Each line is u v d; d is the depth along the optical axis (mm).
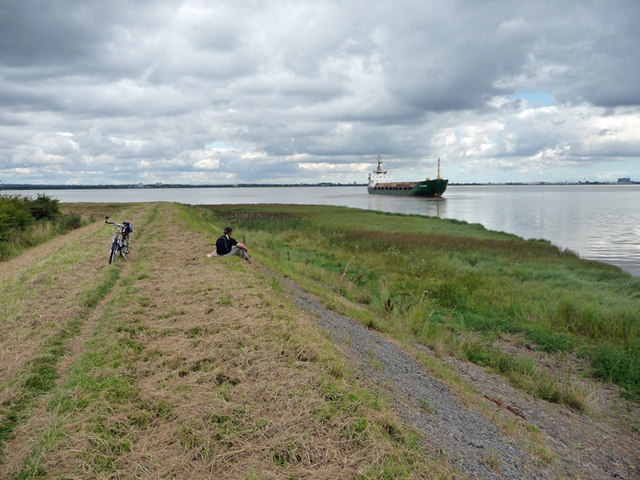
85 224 27641
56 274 8984
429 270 15664
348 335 7102
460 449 3756
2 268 12523
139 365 4520
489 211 64500
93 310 6809
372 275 15062
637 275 16812
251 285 8031
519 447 4312
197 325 5680
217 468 2955
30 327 5785
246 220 34906
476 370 7320
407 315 9797
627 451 4992
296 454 3082
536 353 8516
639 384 6965
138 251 12602
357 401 3803
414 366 6426
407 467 3035
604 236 31359
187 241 14461
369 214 45406
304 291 10391
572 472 4094
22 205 24875
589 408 6148
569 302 10875
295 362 4539
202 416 3504
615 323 9445
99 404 3646
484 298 11820
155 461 3002
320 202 96812
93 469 2865
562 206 78250
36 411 3703
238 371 4277
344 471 2896
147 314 6336
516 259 18500
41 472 2838
